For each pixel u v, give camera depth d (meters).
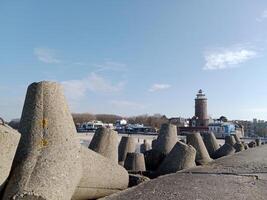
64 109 7.38
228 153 20.70
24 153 6.61
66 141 6.96
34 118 7.04
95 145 12.86
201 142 17.39
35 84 7.38
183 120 96.94
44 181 6.00
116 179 8.93
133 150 18.55
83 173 7.70
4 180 5.95
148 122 109.75
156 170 13.90
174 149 13.44
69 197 6.43
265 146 32.25
